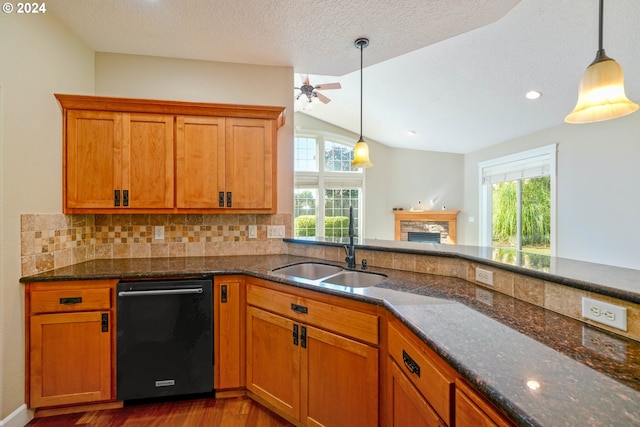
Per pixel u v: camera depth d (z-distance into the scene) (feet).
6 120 5.24
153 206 6.97
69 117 6.59
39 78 5.92
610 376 2.15
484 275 4.77
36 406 5.57
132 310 5.90
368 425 4.29
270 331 5.73
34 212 5.80
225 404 6.17
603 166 12.05
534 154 15.43
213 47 7.51
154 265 6.73
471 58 10.44
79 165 6.62
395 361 3.84
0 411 5.14
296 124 23.13
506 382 2.06
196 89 8.12
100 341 5.80
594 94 4.61
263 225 8.41
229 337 6.24
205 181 7.22
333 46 7.48
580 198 12.98
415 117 17.22
